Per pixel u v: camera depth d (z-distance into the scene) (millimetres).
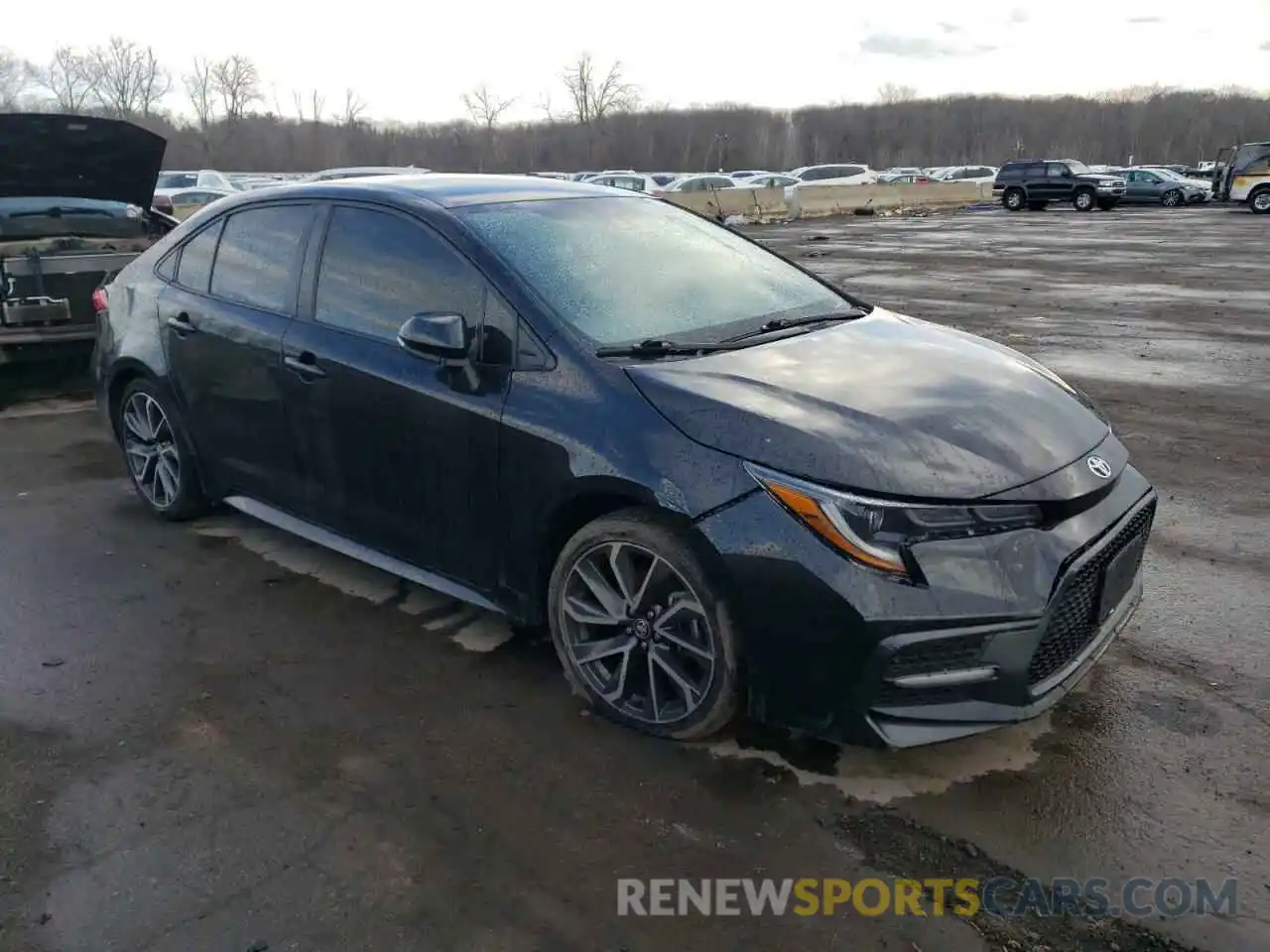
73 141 7020
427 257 3705
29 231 7113
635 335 3410
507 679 3578
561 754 3129
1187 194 39344
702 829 2781
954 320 11422
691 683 3064
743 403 2986
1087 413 3395
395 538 3869
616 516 3098
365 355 3773
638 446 3008
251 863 2660
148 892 2555
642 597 3113
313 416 3998
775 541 2768
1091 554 2861
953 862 2648
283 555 4691
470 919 2465
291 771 3055
